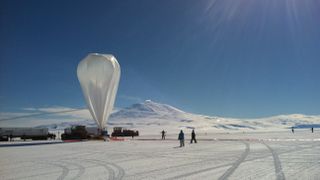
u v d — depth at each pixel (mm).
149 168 16406
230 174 13883
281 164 17109
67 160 21172
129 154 25000
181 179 12883
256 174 13758
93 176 14164
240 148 29922
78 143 43812
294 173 13914
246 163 17734
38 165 18578
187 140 50938
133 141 49406
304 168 15484
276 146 32000
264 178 12734
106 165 18094
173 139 57375
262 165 16766
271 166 16328
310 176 13102
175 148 31594
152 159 20938
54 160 21281
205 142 43594
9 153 27344
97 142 46406
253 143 38500
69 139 55594
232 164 17391
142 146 35500
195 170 15320
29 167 17719
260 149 28109
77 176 14266
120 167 17078
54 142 48156
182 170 15406
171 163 18375
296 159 19531
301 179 12422
